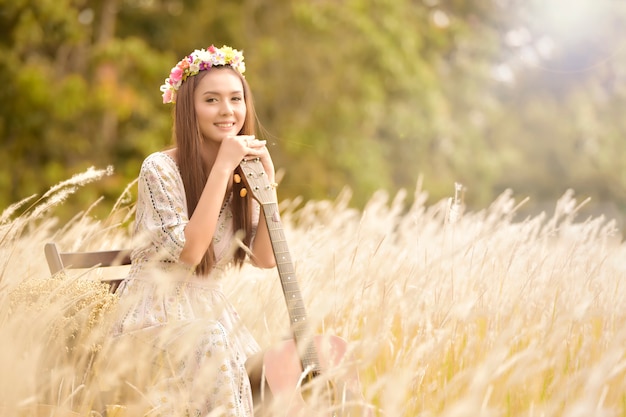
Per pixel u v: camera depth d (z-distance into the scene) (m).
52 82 15.22
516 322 3.35
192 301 3.55
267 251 3.84
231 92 3.77
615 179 28.52
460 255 4.14
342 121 18.56
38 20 14.67
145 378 3.11
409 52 19.12
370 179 18.50
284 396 3.15
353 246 4.22
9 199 15.07
